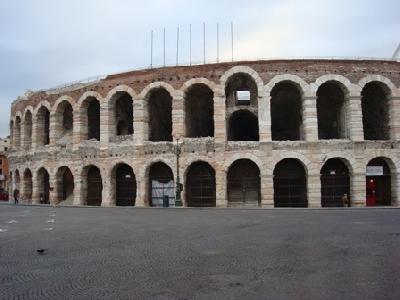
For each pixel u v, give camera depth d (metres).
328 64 41.81
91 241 17.64
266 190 40.78
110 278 10.64
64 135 53.34
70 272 11.50
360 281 9.94
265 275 10.69
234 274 10.86
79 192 48.22
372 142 40.97
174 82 43.97
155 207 42.41
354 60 41.97
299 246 15.20
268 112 41.69
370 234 18.25
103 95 47.31
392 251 13.88
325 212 32.84
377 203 42.72
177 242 16.78
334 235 18.09
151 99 48.41
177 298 8.76
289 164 43.12
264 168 41.03
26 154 55.81
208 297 8.80
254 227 22.02
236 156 41.56
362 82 41.69
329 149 40.88
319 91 46.28
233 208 39.88
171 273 11.07
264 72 42.16
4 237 19.73
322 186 42.44
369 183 42.88
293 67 41.94
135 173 44.69
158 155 43.91
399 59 43.19
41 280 10.64
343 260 12.45
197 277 10.58
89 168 49.62
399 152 41.03
